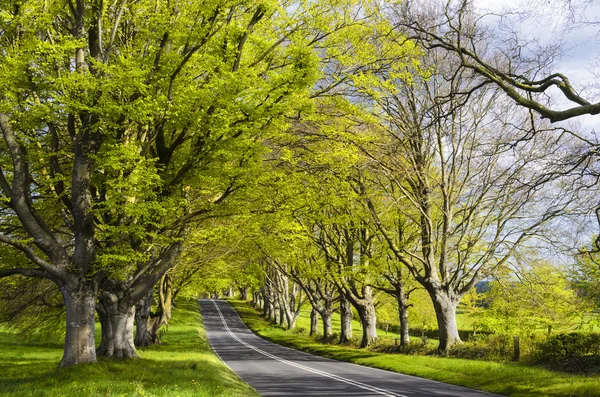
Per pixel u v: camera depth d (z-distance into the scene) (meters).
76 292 14.68
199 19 15.36
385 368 23.36
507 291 24.98
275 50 17.11
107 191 14.38
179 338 41.38
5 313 23.39
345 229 33.31
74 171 14.76
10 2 12.90
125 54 14.25
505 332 24.56
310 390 15.59
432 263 25.81
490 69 11.78
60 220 17.92
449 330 25.56
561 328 25.36
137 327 32.59
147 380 13.23
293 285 59.22
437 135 24.38
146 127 15.73
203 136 13.91
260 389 15.86
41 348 34.22
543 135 21.83
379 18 17.97
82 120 14.44
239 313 82.94
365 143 22.22
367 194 25.28
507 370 18.11
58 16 14.94
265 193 17.08
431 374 19.83
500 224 24.23
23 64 12.32
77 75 12.48
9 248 16.23
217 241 22.67
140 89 13.09
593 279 22.09
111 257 13.85
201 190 17.89
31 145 14.35
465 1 12.03
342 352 31.02
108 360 16.55
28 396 10.70
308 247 31.83
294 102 14.43
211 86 13.52
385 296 44.56
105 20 15.27
